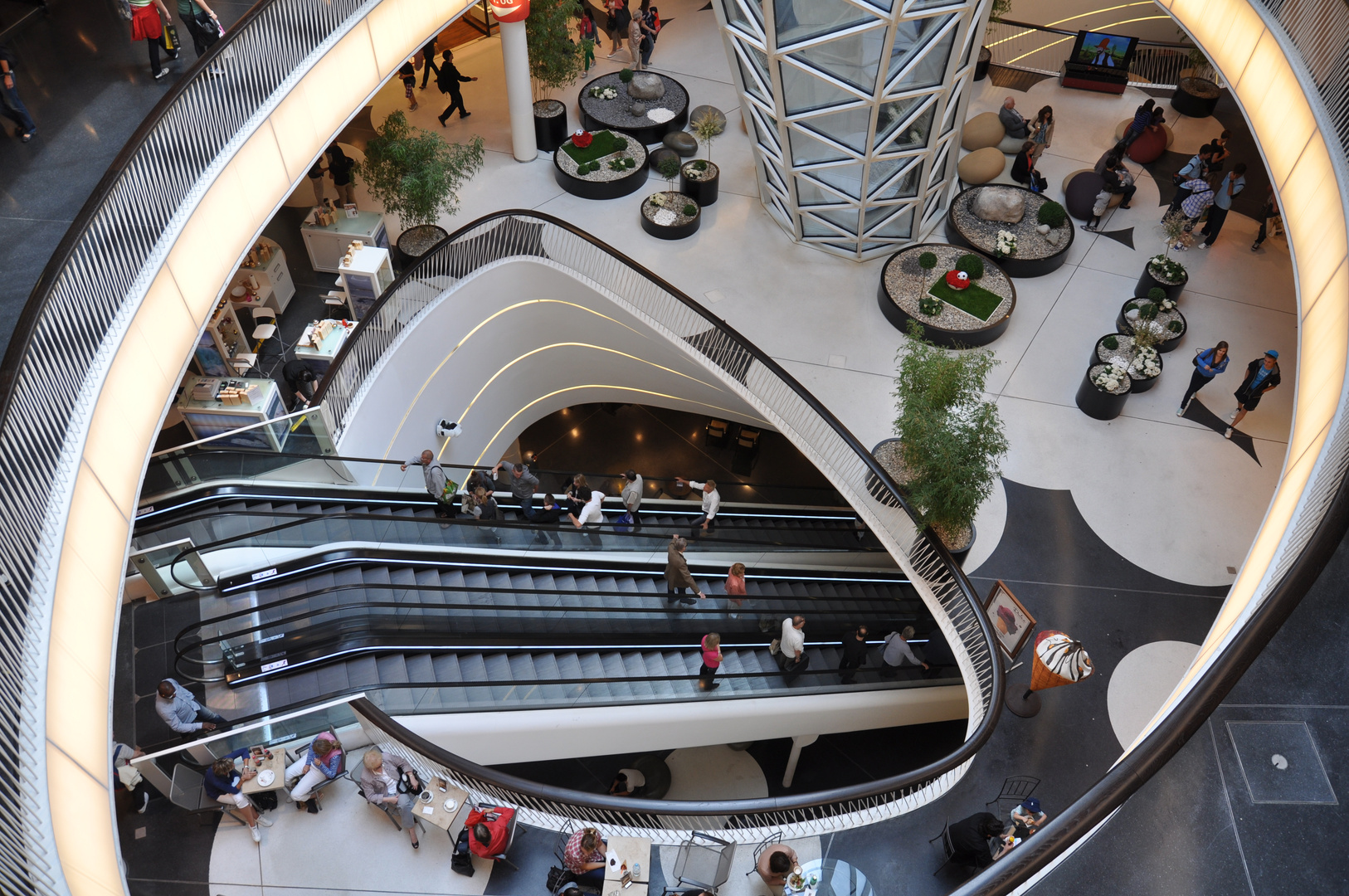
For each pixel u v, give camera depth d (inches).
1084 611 456.1
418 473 531.2
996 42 797.9
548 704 419.5
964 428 434.6
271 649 397.1
